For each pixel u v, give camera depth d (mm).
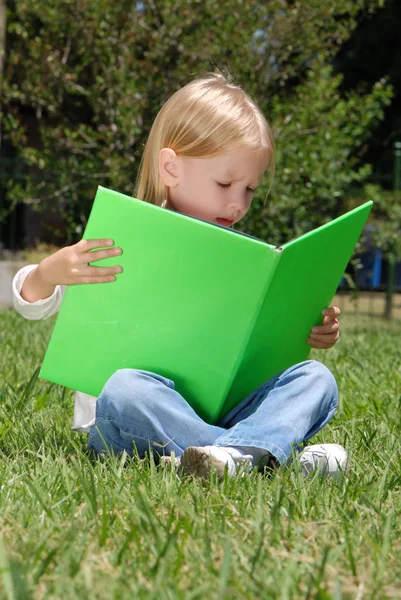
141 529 1721
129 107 7988
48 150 8617
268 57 8391
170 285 2314
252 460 2328
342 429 3033
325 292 2547
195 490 2088
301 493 2066
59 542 1651
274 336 2430
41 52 8180
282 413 2381
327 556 1588
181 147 2715
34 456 2490
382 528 1841
